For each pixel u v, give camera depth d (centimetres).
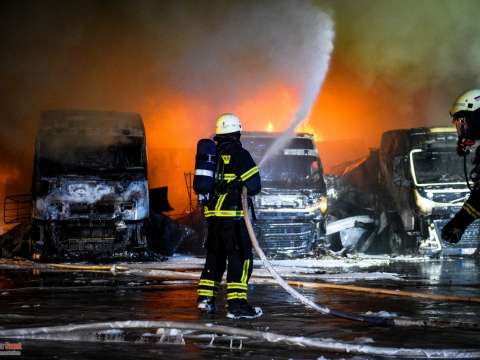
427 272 1092
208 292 570
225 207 556
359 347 396
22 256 1509
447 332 473
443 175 1566
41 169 1416
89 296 710
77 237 1413
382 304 644
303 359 379
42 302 652
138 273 1030
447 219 1523
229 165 559
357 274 998
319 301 668
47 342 427
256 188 553
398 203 1639
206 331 454
